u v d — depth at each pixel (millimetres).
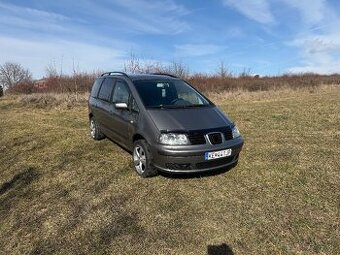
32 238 4363
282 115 10953
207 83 22641
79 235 4285
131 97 6211
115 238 4125
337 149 6941
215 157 5219
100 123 7758
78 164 6742
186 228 4211
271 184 5312
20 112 14055
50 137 9000
